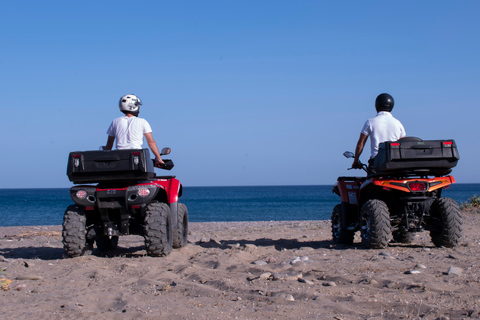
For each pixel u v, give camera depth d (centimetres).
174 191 763
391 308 390
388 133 780
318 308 396
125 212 701
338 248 804
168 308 407
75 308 414
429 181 735
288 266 597
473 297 415
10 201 8812
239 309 402
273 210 4994
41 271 609
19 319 380
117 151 675
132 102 748
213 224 1844
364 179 873
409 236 872
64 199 10181
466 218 1460
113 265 647
